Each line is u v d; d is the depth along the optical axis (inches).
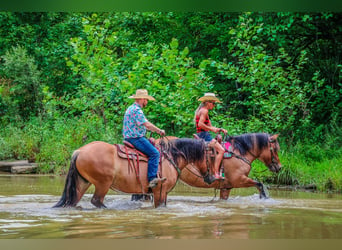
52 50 976.9
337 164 524.7
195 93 597.0
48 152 707.4
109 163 309.3
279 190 482.9
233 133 590.6
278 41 702.5
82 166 306.3
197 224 247.6
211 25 789.9
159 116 614.2
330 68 752.3
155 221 256.5
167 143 338.0
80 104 641.6
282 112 621.0
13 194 402.6
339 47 749.9
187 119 590.6
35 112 939.3
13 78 948.0
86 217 269.3
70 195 308.5
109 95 622.2
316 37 746.8
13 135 792.3
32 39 991.6
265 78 622.5
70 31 1007.6
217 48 800.3
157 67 610.2
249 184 396.8
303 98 628.7
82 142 673.0
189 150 340.8
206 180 349.7
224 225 245.8
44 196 387.9
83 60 616.7
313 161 583.5
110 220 258.5
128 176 314.7
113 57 663.1
